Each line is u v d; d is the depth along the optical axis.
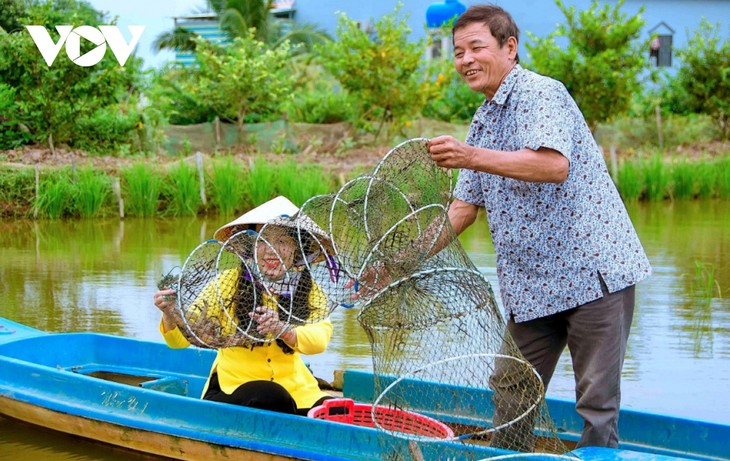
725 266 8.76
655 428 3.94
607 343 3.52
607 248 3.50
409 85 16.91
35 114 14.52
